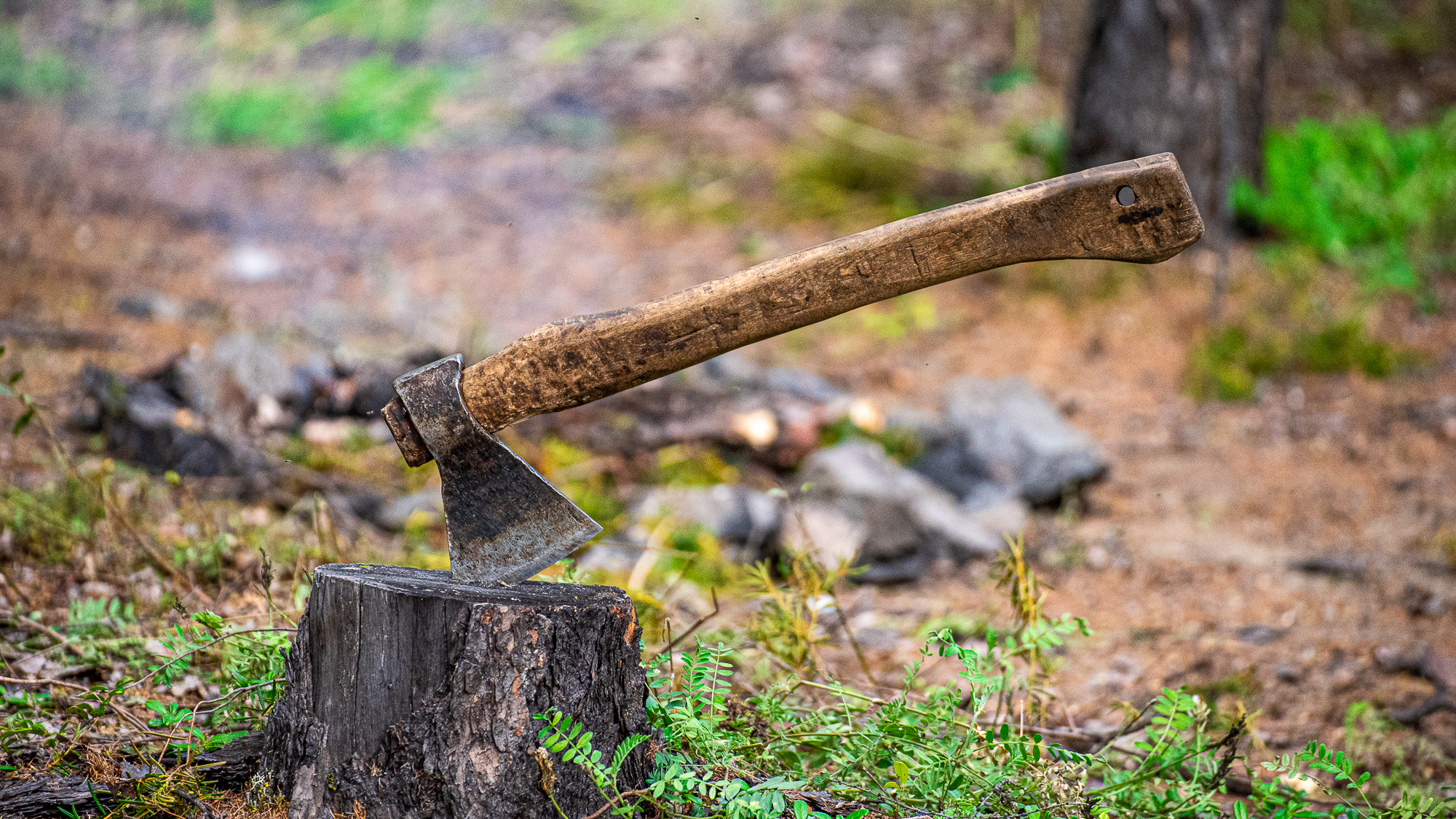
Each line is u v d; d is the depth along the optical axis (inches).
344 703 101.7
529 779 99.0
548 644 99.2
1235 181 392.5
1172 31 375.6
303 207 455.2
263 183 478.6
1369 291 356.8
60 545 166.1
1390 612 198.5
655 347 102.3
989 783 110.5
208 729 120.5
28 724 110.6
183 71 631.2
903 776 107.3
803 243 428.8
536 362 102.0
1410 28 598.2
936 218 100.2
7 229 366.3
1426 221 390.0
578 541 106.0
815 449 252.5
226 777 110.3
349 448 230.1
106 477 179.5
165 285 344.2
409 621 99.2
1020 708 140.8
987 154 487.8
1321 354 322.7
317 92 580.7
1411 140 435.8
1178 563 221.3
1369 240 391.5
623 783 104.9
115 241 380.2
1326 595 206.2
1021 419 263.0
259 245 408.2
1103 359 339.9
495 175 496.1
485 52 640.4
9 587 154.0
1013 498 244.7
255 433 223.3
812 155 496.4
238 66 636.1
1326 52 577.0
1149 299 369.1
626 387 104.1
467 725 98.0
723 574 201.5
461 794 98.0
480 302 371.9
